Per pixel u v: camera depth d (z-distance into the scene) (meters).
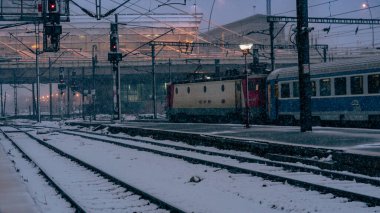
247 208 8.38
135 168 14.30
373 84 21.39
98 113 91.62
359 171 11.55
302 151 13.91
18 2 33.19
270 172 12.39
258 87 31.47
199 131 22.78
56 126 49.34
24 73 82.25
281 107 28.34
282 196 9.41
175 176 12.47
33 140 29.53
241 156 15.28
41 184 12.12
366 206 8.30
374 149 12.43
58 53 92.19
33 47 92.94
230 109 33.78
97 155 18.78
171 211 8.26
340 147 13.10
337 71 23.50
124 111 94.06
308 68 19.05
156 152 18.34
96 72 83.69
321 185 9.68
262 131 20.73
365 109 21.83
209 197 9.46
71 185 11.63
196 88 38.03
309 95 19.12
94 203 9.31
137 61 83.19
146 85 95.00
